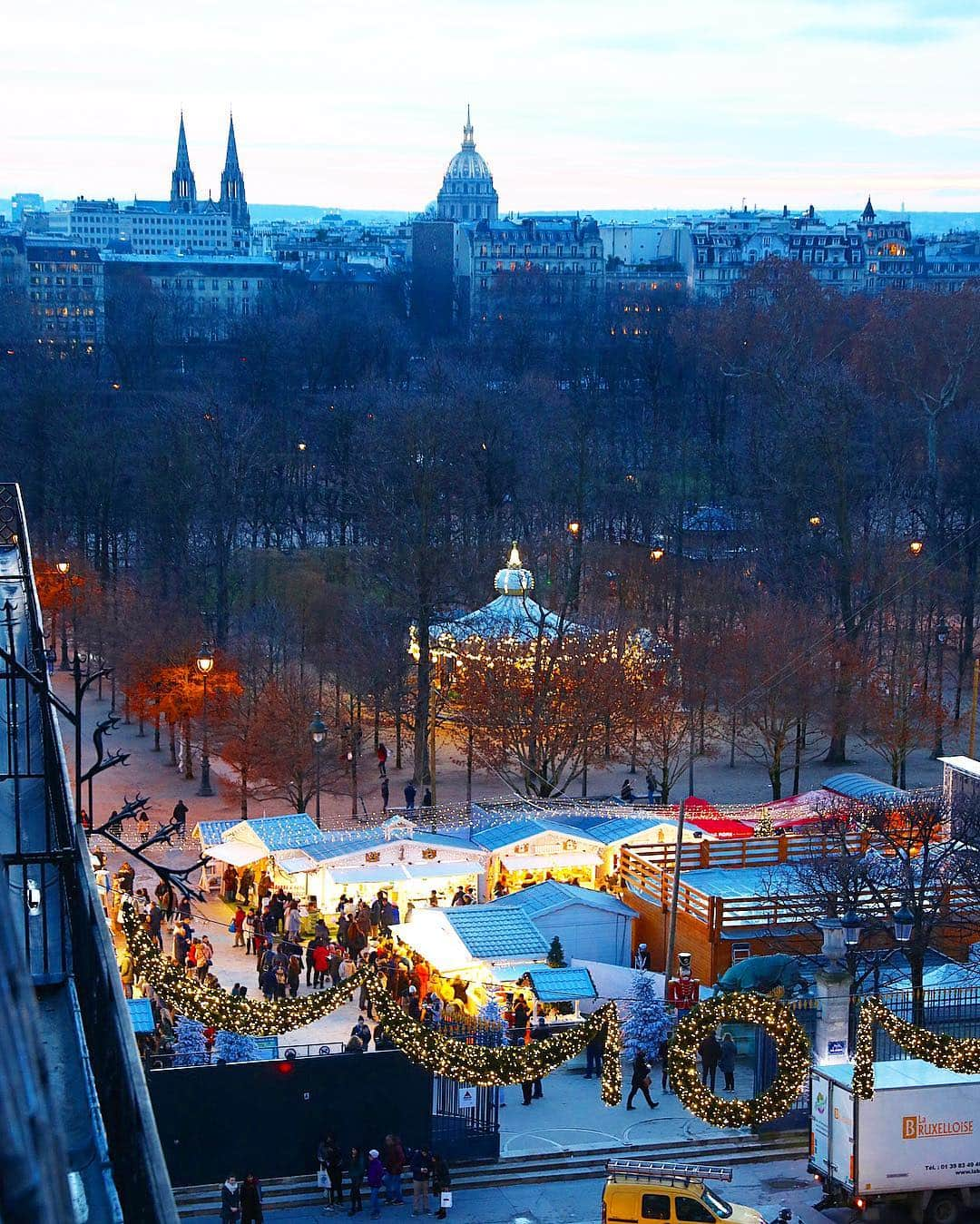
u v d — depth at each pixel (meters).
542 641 93.88
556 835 73.62
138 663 105.38
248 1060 48.41
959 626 134.75
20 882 21.69
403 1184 48.19
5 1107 5.23
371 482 145.00
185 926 62.78
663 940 67.19
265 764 87.81
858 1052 44.19
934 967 61.75
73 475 157.00
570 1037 44.16
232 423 167.88
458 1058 43.34
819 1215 46.56
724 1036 54.66
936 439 195.38
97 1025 15.30
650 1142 51.03
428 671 98.75
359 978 42.50
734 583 123.88
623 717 91.94
